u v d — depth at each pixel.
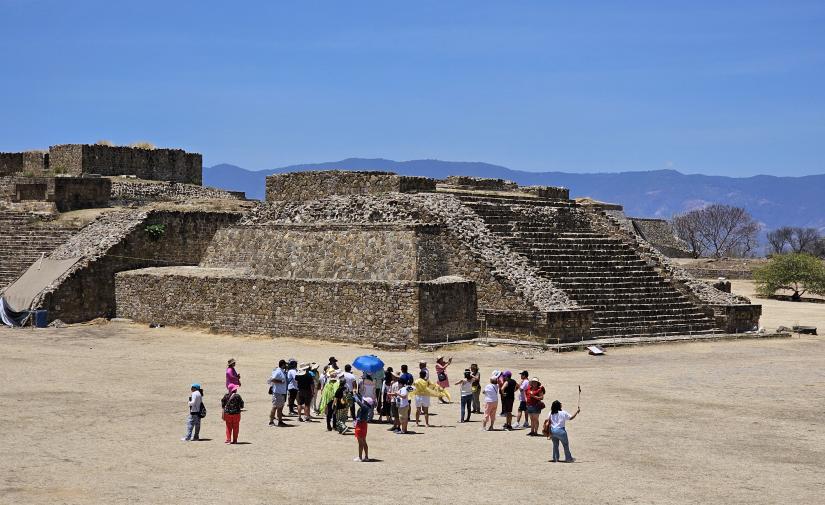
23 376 43.12
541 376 44.38
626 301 58.84
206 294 60.03
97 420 34.09
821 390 41.78
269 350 52.38
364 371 34.91
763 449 30.98
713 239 186.38
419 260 54.09
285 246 60.59
